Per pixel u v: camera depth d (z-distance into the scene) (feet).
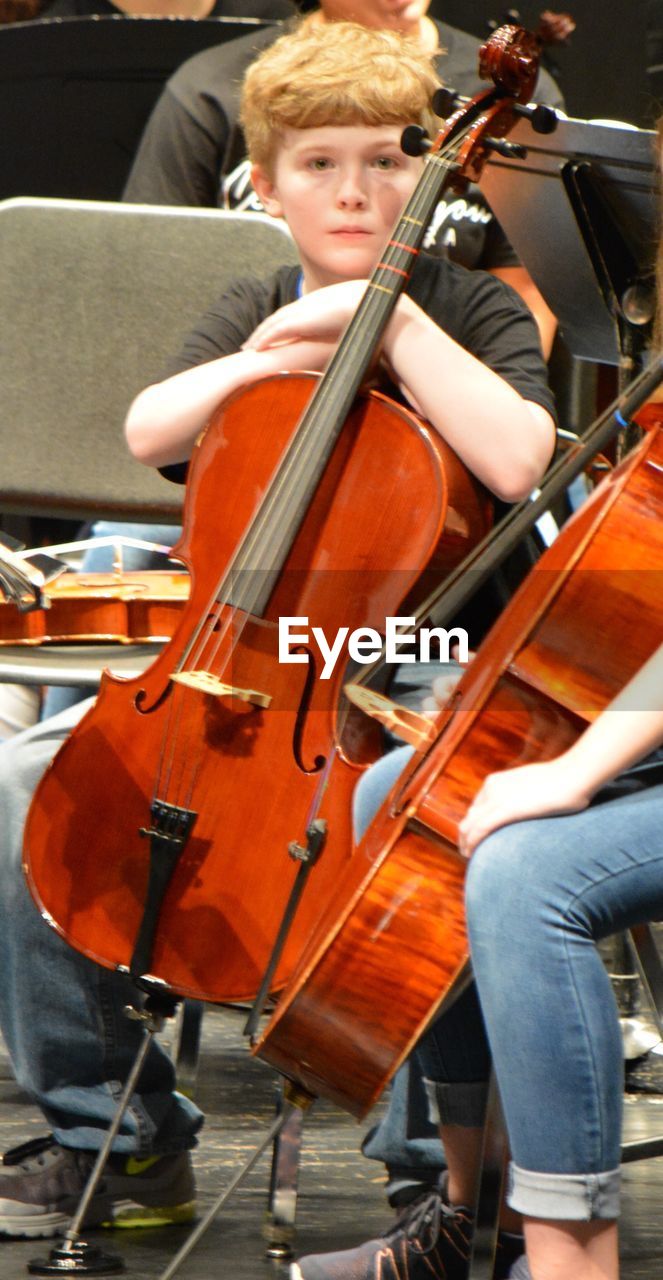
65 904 21.35
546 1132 20.01
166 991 21.18
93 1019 21.75
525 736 20.43
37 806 21.43
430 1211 21.08
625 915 20.08
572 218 21.85
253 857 21.24
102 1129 21.81
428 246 25.91
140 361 24.21
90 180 27.20
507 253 26.20
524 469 21.58
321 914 20.79
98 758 21.43
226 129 26.50
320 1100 23.65
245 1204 22.15
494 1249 20.67
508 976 20.01
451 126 21.67
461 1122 21.02
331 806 21.21
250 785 21.27
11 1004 21.77
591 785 20.07
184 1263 21.48
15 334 24.17
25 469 24.23
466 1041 20.98
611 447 22.97
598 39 32.42
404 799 20.54
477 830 20.16
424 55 22.27
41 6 31.89
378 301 21.52
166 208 24.18
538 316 26.12
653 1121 23.39
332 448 21.42
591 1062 19.98
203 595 21.58
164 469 22.48
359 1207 22.11
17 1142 22.63
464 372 21.59
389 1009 20.42
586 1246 20.03
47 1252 21.62
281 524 21.39
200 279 24.18
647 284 21.76
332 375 21.45
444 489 21.31
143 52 26.76
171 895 21.25
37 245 24.16
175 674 21.22
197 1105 23.38
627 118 32.63
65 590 22.53
